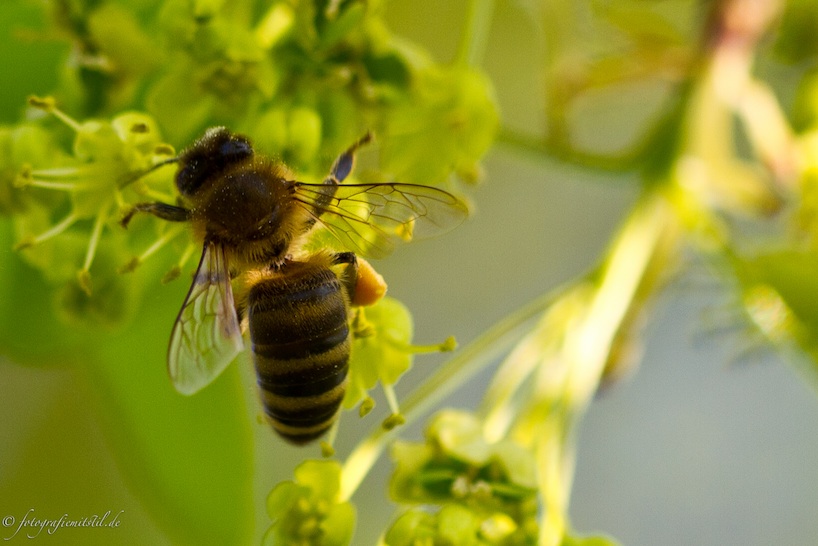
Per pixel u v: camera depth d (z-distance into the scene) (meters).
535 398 0.15
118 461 0.15
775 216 0.16
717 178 0.16
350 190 0.15
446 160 0.15
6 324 0.15
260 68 0.15
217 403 0.15
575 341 0.15
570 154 0.16
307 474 0.15
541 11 0.16
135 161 0.15
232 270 0.15
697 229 0.16
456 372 0.15
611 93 0.16
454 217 0.15
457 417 0.15
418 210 0.15
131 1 0.15
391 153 0.15
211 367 0.15
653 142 0.16
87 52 0.15
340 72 0.15
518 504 0.15
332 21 0.15
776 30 0.16
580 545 0.15
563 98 0.16
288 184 0.15
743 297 0.16
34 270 0.15
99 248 0.15
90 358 0.16
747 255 0.16
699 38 0.16
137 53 0.15
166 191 0.15
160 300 0.16
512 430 0.15
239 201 0.15
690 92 0.16
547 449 0.15
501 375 0.15
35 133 0.15
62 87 0.15
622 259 0.16
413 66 0.15
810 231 0.16
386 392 0.15
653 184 0.16
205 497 0.15
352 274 0.15
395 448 0.15
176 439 0.15
